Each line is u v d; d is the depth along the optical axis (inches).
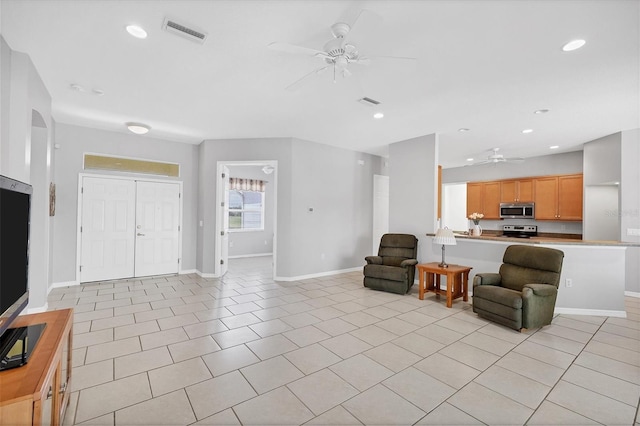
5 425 40.8
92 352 103.7
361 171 261.7
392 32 89.4
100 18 85.0
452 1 76.1
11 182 58.6
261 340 115.7
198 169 241.8
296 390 83.4
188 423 69.7
